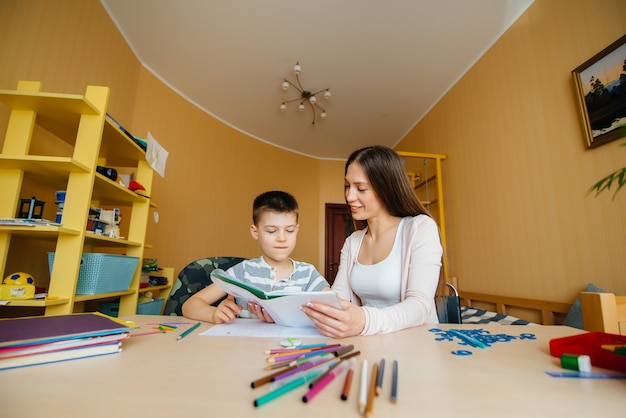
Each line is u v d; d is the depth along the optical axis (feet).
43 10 4.98
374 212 3.87
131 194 4.54
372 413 0.97
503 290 6.68
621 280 4.53
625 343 1.64
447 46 7.68
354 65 8.54
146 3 6.70
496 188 7.03
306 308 2.08
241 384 1.20
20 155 3.18
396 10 6.72
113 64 7.07
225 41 7.79
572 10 5.46
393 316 2.29
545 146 5.85
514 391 1.17
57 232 3.27
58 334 1.47
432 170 9.87
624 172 1.53
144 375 1.28
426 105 10.26
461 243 8.20
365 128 12.10
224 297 4.00
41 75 4.98
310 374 1.25
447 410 1.01
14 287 3.07
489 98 7.42
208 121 10.98
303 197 14.43
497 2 6.41
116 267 4.09
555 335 2.17
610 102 4.70
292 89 9.75
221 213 11.14
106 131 4.03
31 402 1.01
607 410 1.03
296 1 6.61
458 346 1.84
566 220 5.38
